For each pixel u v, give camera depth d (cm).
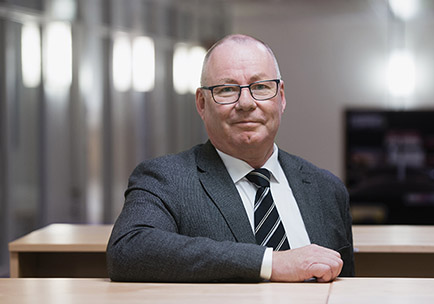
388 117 1086
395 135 1084
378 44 1098
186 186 204
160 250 177
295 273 173
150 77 903
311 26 1108
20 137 679
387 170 1080
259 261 173
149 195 200
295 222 213
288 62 1114
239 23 1112
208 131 215
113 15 809
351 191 1073
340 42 1104
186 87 959
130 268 178
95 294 161
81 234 319
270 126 207
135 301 153
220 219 201
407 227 347
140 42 885
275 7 983
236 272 173
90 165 796
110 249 184
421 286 166
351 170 1095
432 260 315
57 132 738
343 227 222
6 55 662
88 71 793
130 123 872
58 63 738
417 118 1077
